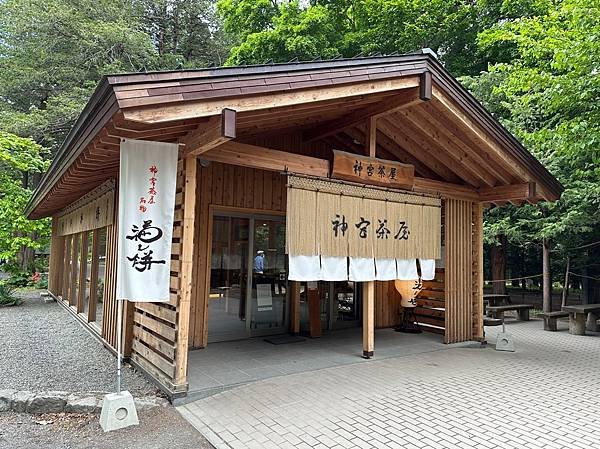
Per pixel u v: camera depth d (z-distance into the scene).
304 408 3.76
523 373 5.08
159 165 3.72
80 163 4.43
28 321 8.34
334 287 7.59
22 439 3.20
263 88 3.57
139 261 3.62
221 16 18.95
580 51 5.63
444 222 7.23
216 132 3.38
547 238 9.23
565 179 8.55
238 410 3.70
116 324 5.64
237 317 6.46
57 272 11.73
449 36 12.59
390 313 8.06
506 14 11.20
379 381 4.58
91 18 18.19
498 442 3.15
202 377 4.46
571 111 6.51
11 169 13.04
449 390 4.35
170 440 3.16
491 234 10.11
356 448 3.03
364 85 4.38
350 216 5.37
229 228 6.38
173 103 3.08
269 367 4.95
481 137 5.62
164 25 20.50
